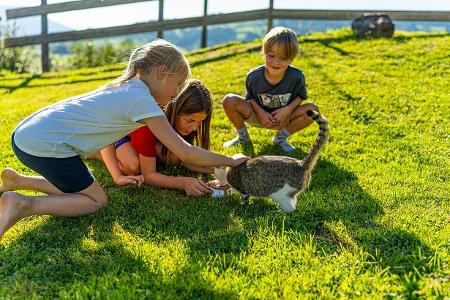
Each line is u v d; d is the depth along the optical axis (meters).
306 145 4.64
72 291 2.38
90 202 3.16
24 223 3.09
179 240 2.89
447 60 7.33
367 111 5.44
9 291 2.40
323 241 2.90
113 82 3.18
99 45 13.99
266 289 2.41
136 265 2.62
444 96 5.82
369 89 6.20
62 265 2.63
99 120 2.99
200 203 3.40
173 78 3.07
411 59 7.55
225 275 2.51
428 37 9.04
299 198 3.45
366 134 4.84
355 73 6.96
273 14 10.07
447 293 2.39
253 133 4.95
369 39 9.02
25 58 11.62
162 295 2.36
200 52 9.41
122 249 2.77
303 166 3.15
